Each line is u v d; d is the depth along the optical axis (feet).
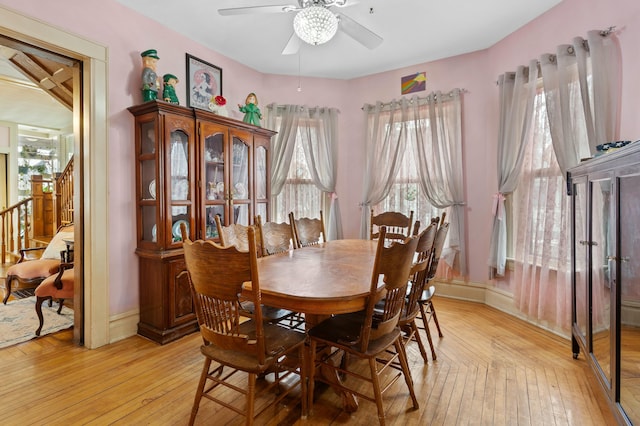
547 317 9.03
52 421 5.37
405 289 5.55
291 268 6.45
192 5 8.84
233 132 10.51
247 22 9.76
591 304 6.13
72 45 7.59
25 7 6.84
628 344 4.60
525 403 5.83
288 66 13.05
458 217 11.90
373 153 13.43
